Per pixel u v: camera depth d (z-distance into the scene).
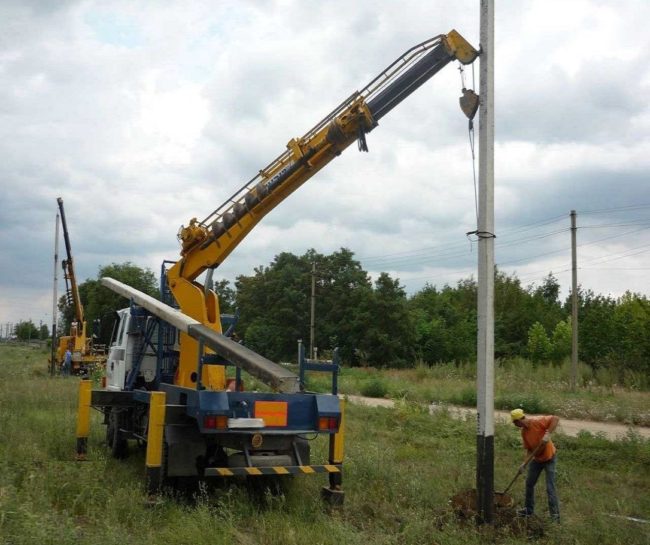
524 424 8.55
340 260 59.34
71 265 36.66
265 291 62.66
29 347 92.69
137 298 11.23
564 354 46.62
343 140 10.72
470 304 67.81
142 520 7.24
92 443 12.42
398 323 54.12
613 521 8.30
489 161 8.13
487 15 8.27
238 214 11.23
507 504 8.60
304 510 8.14
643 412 21.31
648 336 37.66
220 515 7.68
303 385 9.20
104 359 34.78
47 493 7.91
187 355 10.73
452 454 12.95
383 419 18.42
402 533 7.36
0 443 10.93
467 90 8.41
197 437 8.77
